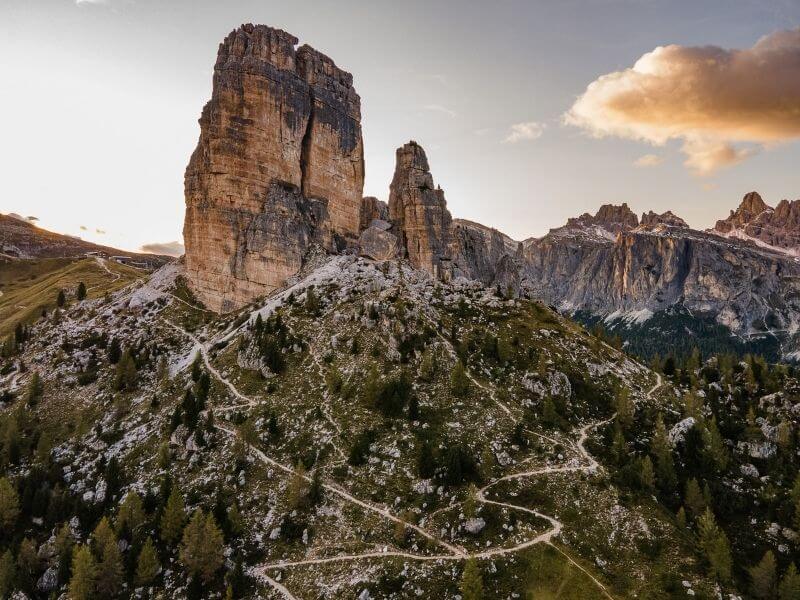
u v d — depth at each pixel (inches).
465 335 7175.2
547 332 7682.1
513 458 5137.8
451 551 4175.7
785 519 4505.4
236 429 5708.7
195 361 6978.4
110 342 7746.1
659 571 3956.7
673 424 6077.8
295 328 7273.6
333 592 3924.7
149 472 5349.4
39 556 4471.0
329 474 5039.4
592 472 4963.1
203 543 4183.1
